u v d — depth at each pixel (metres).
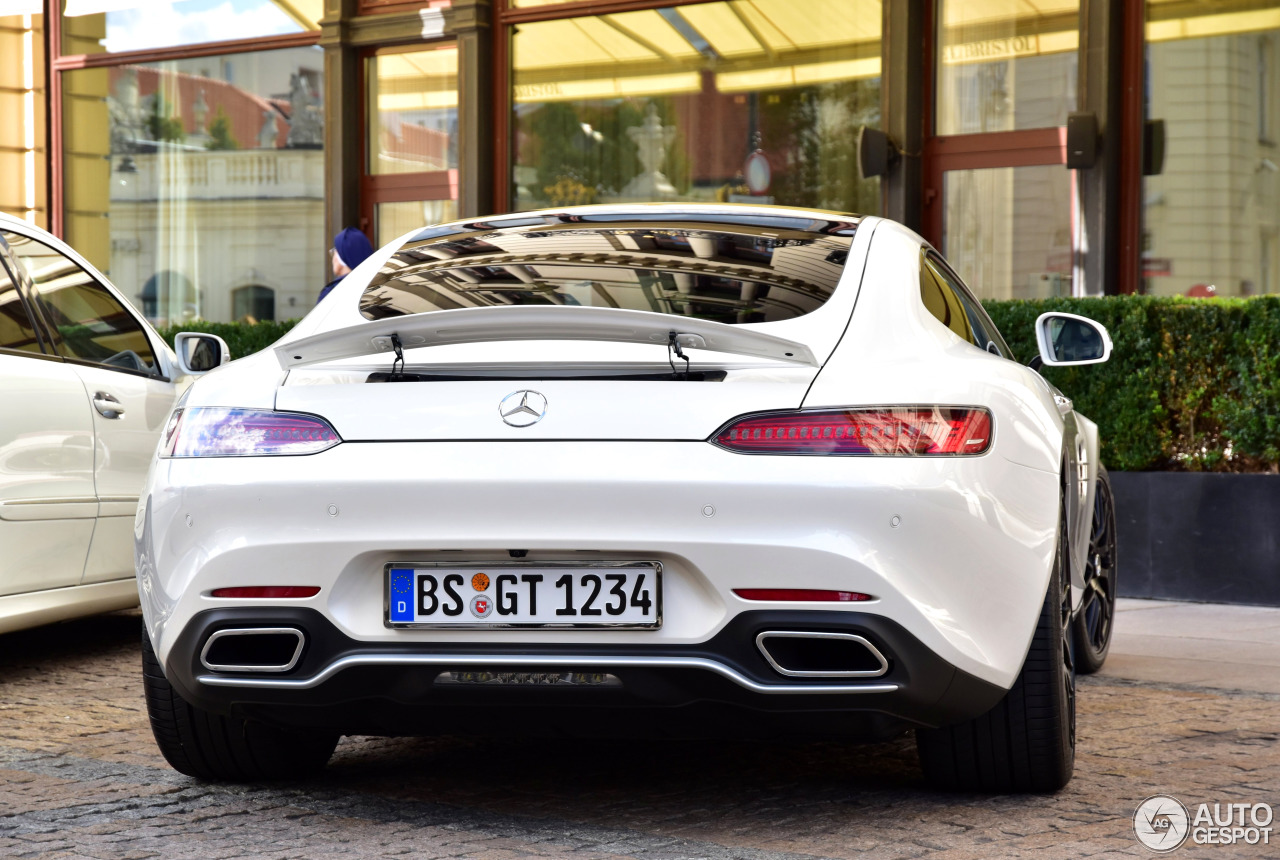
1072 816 2.98
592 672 2.68
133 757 3.64
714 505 2.62
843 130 10.17
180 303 12.56
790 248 3.32
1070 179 9.48
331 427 2.78
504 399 2.73
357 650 2.73
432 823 2.97
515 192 11.23
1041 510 2.93
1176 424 6.94
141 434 5.31
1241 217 9.16
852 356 2.81
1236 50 9.12
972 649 2.73
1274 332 6.58
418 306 3.15
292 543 2.74
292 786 3.32
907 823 2.93
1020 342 7.25
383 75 11.74
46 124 12.94
